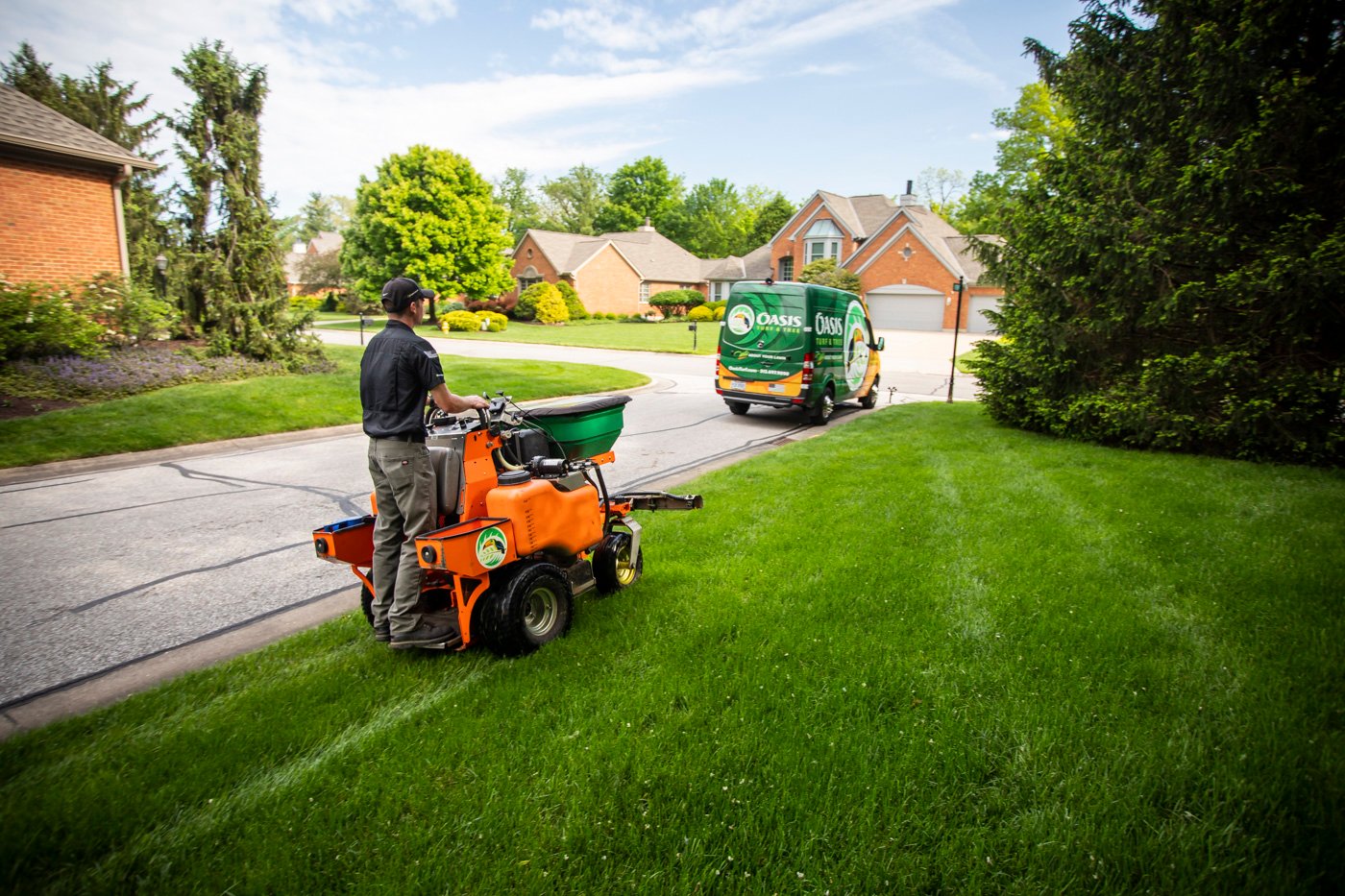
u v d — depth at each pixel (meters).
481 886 2.27
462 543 3.53
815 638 3.97
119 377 12.22
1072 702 3.28
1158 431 9.39
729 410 14.73
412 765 2.88
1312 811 2.50
